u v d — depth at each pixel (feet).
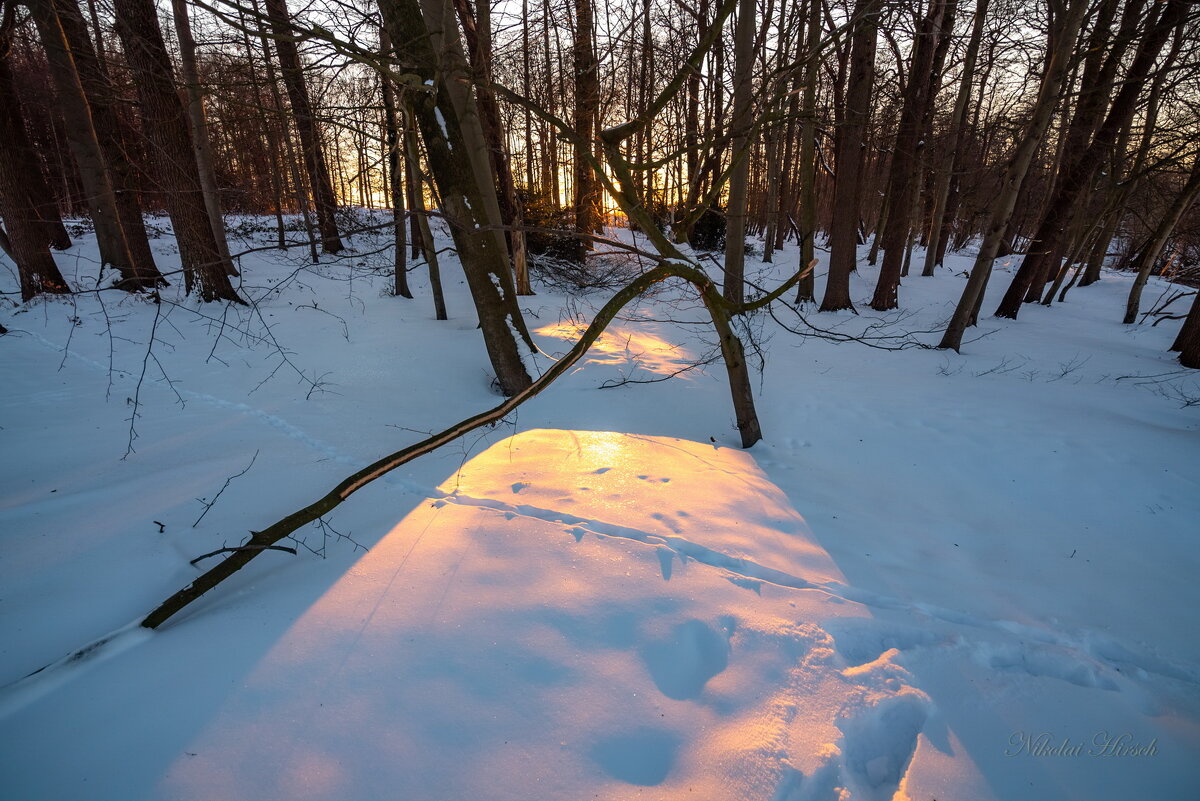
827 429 20.77
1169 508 15.16
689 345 31.17
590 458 14.75
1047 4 34.78
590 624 8.29
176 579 9.53
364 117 17.44
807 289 46.60
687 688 7.42
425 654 7.57
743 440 18.95
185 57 29.12
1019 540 13.96
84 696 6.77
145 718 6.50
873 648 9.08
